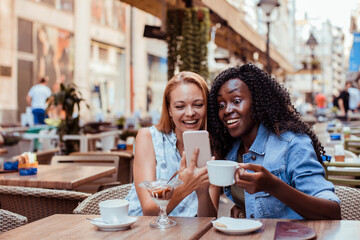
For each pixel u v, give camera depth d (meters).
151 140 1.92
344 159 3.21
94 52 16.33
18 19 12.66
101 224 1.33
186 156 1.45
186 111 1.82
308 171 1.55
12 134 6.93
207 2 5.15
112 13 17.41
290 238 1.19
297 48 38.59
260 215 1.66
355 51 9.59
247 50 10.76
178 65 5.91
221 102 1.76
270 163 1.65
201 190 1.66
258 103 1.69
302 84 36.97
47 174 3.06
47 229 1.37
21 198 2.33
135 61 18.91
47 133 7.02
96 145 7.66
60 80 14.39
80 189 3.54
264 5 7.24
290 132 1.68
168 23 5.91
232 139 1.89
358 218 1.86
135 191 1.93
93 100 15.99
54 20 14.06
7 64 12.30
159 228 1.35
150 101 20.44
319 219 1.45
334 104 12.14
